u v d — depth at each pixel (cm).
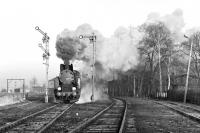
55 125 1744
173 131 1563
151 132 1488
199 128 1689
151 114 2505
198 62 6975
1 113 2592
